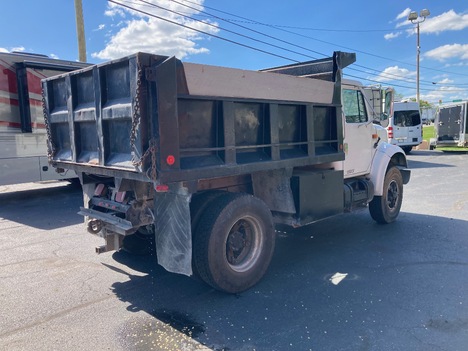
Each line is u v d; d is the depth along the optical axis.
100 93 4.09
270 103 4.64
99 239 6.73
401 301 4.14
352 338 3.44
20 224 7.90
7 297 4.38
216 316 3.90
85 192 5.18
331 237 6.59
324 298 4.25
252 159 4.51
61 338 3.51
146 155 3.55
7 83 9.61
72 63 10.66
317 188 5.36
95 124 4.41
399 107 22.19
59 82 5.02
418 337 3.43
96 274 5.07
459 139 21.73
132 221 4.35
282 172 5.07
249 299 4.27
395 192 7.46
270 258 4.73
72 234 7.07
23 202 10.37
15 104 9.80
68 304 4.20
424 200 9.62
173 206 4.01
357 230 7.00
